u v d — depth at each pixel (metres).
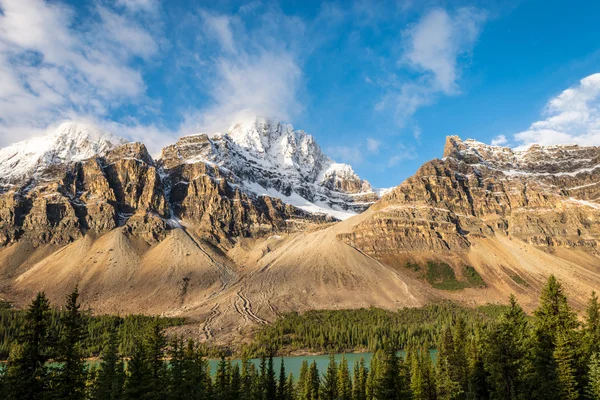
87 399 76.44
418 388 98.12
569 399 70.12
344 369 132.12
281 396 107.56
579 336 80.06
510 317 78.50
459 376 94.00
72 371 59.94
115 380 77.50
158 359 82.38
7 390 54.03
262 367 112.50
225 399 92.69
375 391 74.88
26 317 57.28
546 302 80.19
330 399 119.81
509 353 68.50
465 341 104.06
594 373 71.81
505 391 68.75
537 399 68.81
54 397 56.47
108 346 85.38
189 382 83.81
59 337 60.72
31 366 56.22
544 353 72.19
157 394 73.19
